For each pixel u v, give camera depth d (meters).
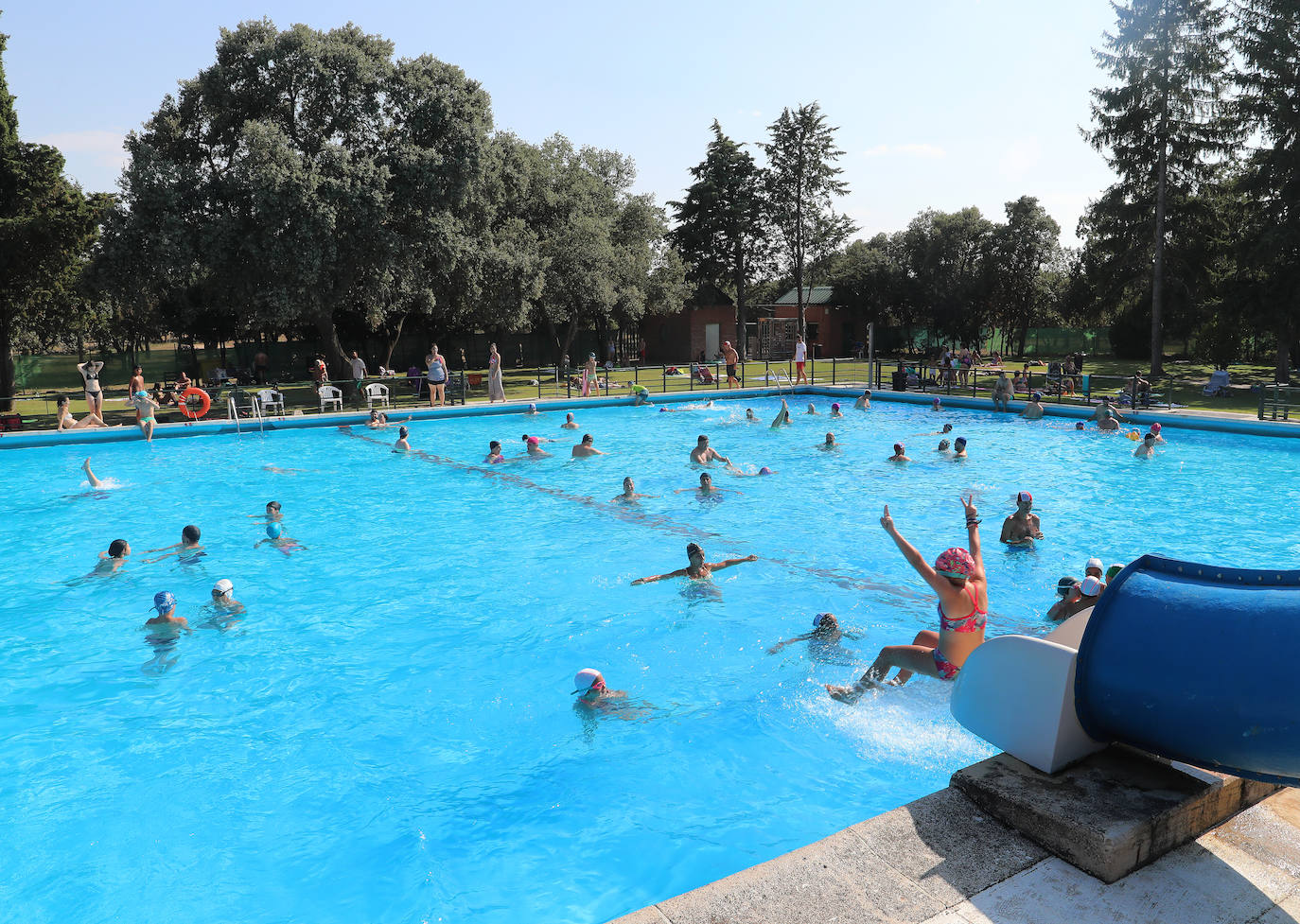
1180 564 3.11
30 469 16.53
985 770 3.31
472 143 26.73
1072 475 14.84
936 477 14.85
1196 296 33.06
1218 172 31.61
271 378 34.72
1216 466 15.46
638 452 17.83
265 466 16.77
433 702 6.52
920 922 2.62
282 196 23.11
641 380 32.31
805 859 2.96
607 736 5.90
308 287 24.80
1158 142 30.52
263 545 11.05
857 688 6.23
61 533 11.69
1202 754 2.78
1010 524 10.32
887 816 3.19
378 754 5.76
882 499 13.14
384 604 8.75
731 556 10.25
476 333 39.91
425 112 26.39
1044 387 27.31
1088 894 2.74
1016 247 48.88
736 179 45.91
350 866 4.56
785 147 46.03
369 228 24.44
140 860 4.64
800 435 19.95
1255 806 3.25
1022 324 51.09
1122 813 2.91
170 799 5.24
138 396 19.75
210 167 26.80
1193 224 32.19
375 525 12.08
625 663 7.14
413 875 4.46
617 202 40.16
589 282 32.97
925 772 5.24
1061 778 3.19
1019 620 7.84
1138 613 3.00
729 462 16.05
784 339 48.66
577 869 4.48
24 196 22.81
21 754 5.82
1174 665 2.80
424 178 25.58
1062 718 3.17
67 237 22.92
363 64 26.12
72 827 4.96
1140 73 30.44
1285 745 2.53
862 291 52.41
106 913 4.22
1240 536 10.66
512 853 4.64
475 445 19.33
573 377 32.94
